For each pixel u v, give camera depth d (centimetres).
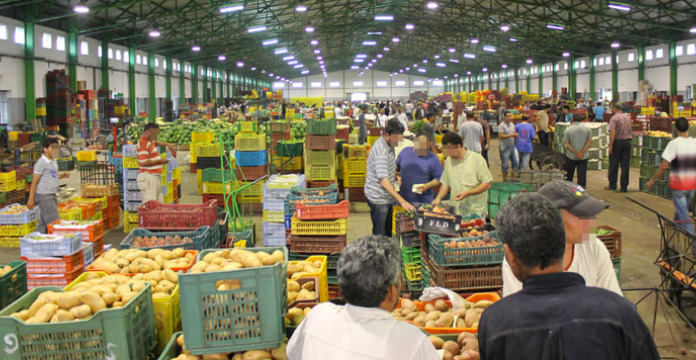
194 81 4966
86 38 2925
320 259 470
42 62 2458
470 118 1312
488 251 453
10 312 307
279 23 3656
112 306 309
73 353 285
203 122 2394
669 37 3459
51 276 562
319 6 3578
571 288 194
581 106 3086
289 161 1263
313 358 217
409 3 3869
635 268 730
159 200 911
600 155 1722
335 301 363
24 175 1223
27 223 922
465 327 351
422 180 634
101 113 2802
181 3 2802
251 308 287
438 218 491
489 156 2183
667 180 1203
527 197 204
